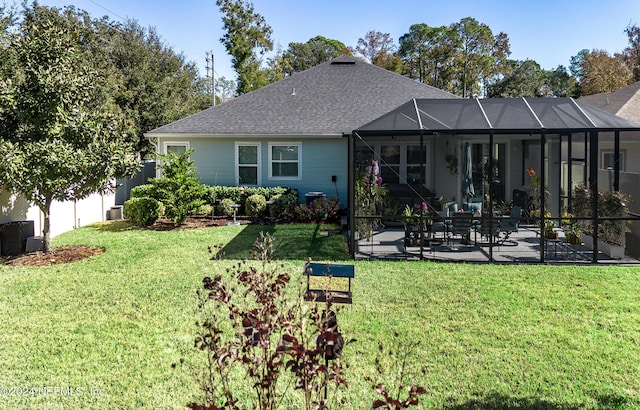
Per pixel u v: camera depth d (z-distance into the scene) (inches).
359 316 252.1
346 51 2054.6
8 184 369.4
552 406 164.9
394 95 745.6
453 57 1914.4
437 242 464.4
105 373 189.5
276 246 451.8
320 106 721.6
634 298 281.4
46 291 302.5
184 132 665.0
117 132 438.6
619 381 182.4
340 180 678.5
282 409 161.9
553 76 2209.6
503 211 584.4
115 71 1145.4
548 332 230.5
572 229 452.1
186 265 373.1
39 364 197.0
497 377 185.9
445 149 623.8
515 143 627.2
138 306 271.0
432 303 274.4
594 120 402.6
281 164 683.4
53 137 392.2
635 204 401.4
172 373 188.9
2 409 162.2
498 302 275.6
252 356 128.6
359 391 173.3
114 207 673.6
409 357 202.2
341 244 462.6
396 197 597.6
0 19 817.5
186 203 581.3
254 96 751.7
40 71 390.6
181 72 1505.9
